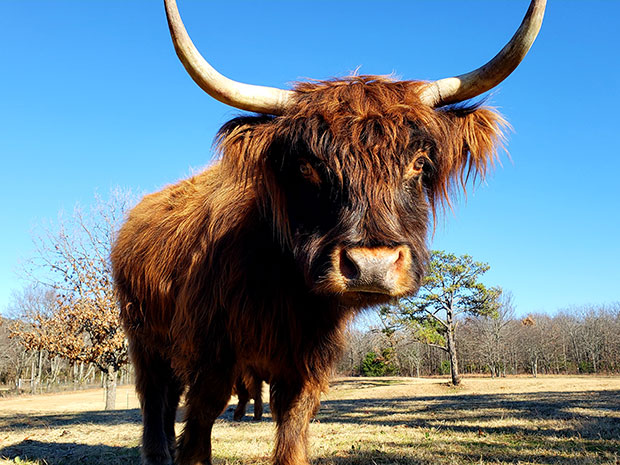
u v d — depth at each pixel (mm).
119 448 6016
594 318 77062
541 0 2891
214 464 4688
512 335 69875
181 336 3799
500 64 3139
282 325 3504
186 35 2908
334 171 2863
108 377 21188
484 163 3678
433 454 4871
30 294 55688
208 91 3117
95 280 20547
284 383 3799
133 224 5285
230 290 3490
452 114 3436
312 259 2869
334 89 3164
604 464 4199
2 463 5090
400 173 2918
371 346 58562
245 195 3619
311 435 6715
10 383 69000
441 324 34906
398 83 3322
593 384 25250
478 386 31625
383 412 10539
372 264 2604
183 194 4805
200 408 3629
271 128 3217
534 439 5598
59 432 7938
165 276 4316
